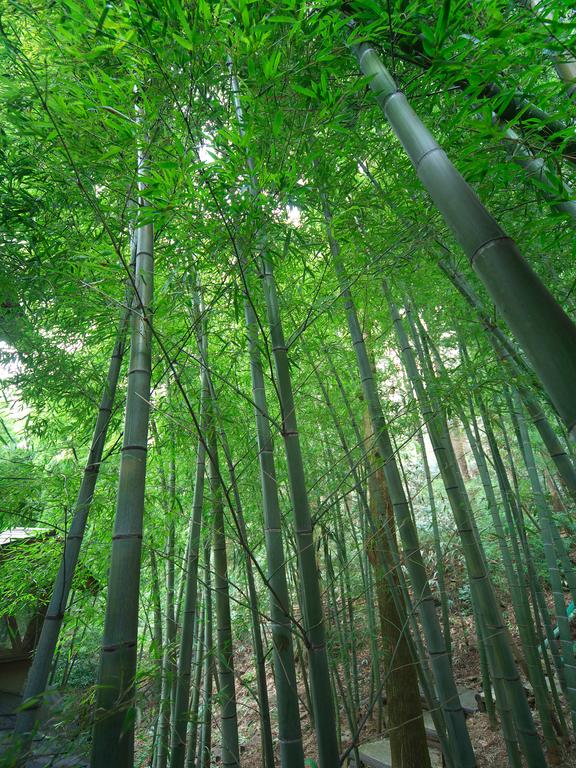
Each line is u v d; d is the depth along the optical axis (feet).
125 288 6.91
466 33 6.73
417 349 11.04
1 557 10.43
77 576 10.16
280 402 6.75
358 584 14.24
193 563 9.02
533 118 5.70
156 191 5.72
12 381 7.97
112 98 5.98
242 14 5.32
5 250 7.06
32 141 7.45
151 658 7.09
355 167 7.93
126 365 10.14
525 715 8.47
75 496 9.77
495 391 9.16
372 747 14.20
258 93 6.57
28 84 6.79
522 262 3.70
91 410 9.37
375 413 9.48
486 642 10.57
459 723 8.34
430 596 8.98
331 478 11.94
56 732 4.38
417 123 4.76
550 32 5.53
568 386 3.22
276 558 7.07
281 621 6.70
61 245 7.34
